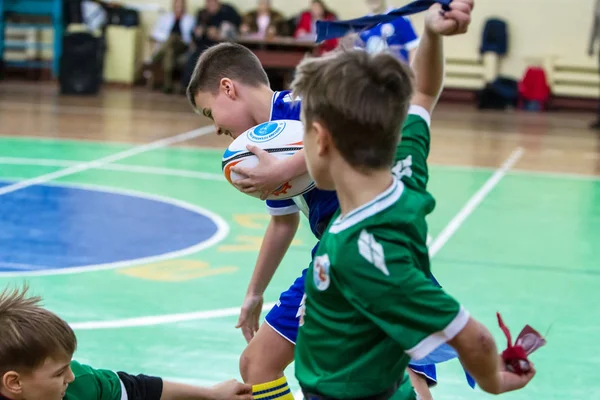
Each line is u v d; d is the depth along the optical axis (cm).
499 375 311
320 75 299
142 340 668
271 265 476
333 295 308
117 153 1605
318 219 427
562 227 1138
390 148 301
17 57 2834
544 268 928
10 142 1666
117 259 910
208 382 588
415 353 292
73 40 2530
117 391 395
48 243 966
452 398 580
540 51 2656
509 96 2638
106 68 2808
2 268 861
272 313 445
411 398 338
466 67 2669
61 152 1586
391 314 291
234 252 952
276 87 2583
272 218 472
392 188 303
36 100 2370
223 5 2653
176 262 905
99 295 781
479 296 814
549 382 614
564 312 775
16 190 1238
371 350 310
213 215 1138
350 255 294
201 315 734
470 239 1049
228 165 415
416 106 364
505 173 1545
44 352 363
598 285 870
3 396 371
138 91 2738
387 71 296
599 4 2505
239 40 2525
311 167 312
